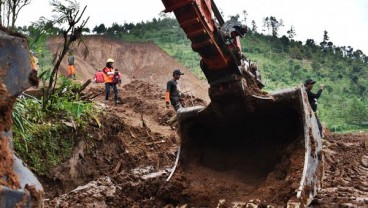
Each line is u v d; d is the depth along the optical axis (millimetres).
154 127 13281
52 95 8570
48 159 7750
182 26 5840
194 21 5723
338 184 8516
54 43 27094
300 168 5695
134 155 9766
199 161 6719
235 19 6391
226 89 6379
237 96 6379
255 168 6617
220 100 6480
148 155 10109
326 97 61438
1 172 2406
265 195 5707
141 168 8844
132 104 15922
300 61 77125
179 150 6641
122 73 56969
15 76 2492
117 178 7480
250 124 6699
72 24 8344
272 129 6625
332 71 75188
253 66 6910
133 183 6797
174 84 12000
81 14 8359
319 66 75000
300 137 5965
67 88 9344
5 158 2477
